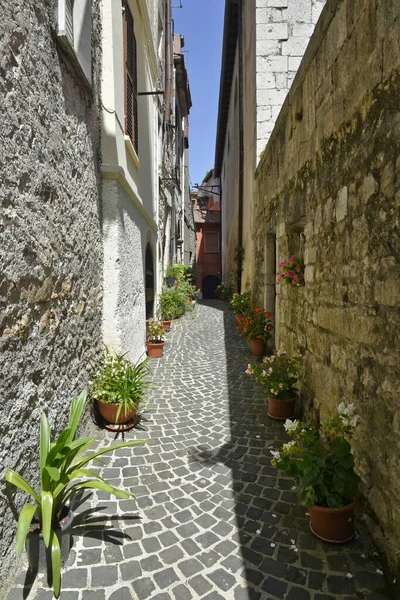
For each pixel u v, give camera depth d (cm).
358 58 219
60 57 258
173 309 924
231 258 1517
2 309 178
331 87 268
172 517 228
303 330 359
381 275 191
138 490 255
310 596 174
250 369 386
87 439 209
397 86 174
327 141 279
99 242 371
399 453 174
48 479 185
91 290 342
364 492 212
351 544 204
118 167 379
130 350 456
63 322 266
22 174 199
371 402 203
